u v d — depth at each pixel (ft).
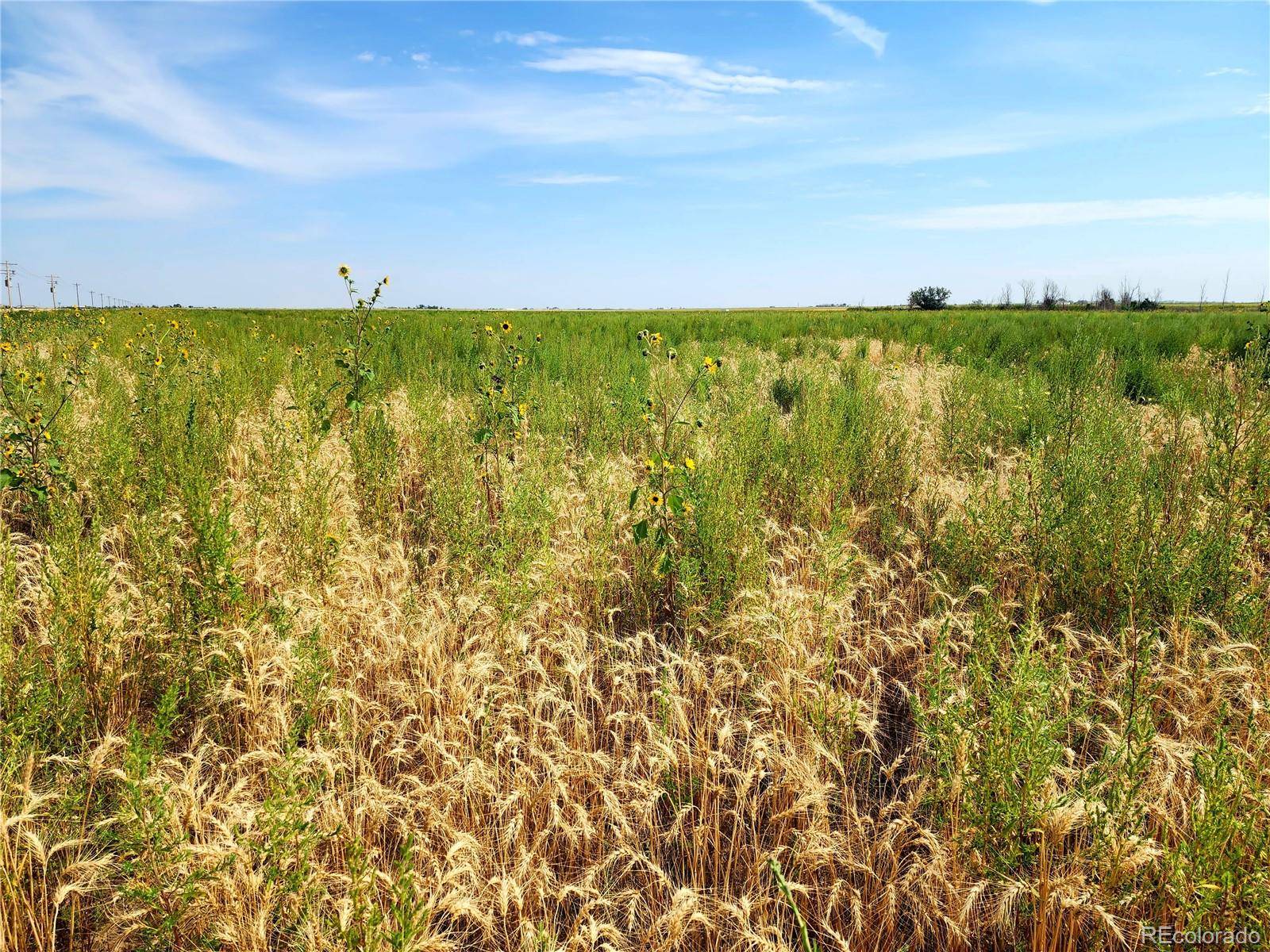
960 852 8.13
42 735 9.12
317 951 6.79
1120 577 12.87
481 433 18.38
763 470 19.11
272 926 7.24
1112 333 48.83
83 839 7.97
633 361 34.55
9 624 10.18
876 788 10.32
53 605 10.48
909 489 19.39
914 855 8.41
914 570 15.06
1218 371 25.94
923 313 102.27
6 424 16.28
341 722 9.61
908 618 13.82
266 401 26.02
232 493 15.90
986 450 21.67
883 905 8.15
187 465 15.06
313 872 7.48
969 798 8.18
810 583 14.66
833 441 19.60
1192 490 16.03
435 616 12.59
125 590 12.30
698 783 9.95
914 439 23.65
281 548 13.85
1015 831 7.86
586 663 11.21
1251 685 10.18
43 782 8.91
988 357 45.16
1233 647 10.40
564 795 8.85
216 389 23.35
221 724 10.26
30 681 9.31
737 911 7.36
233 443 20.47
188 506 11.76
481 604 12.59
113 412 18.78
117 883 7.98
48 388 22.36
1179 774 9.02
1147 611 12.14
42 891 7.79
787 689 10.46
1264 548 14.70
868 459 20.21
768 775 10.13
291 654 10.29
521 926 7.70
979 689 9.91
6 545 11.60
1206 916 6.82
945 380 32.71
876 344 59.06
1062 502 15.05
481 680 10.75
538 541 15.15
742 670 11.30
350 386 24.80
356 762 9.45
